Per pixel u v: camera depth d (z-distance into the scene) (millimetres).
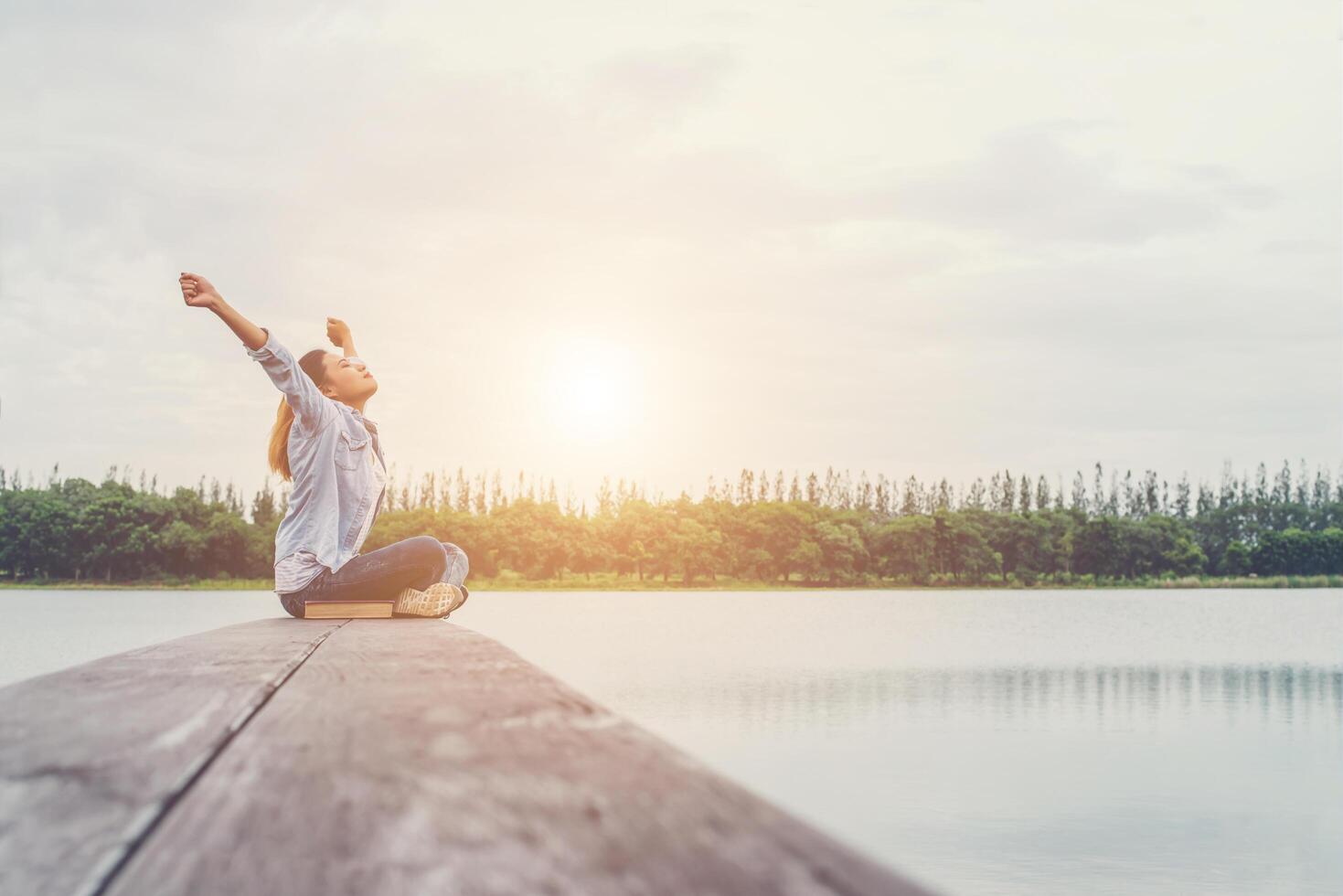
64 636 55281
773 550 145000
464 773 1220
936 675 49812
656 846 868
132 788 1173
